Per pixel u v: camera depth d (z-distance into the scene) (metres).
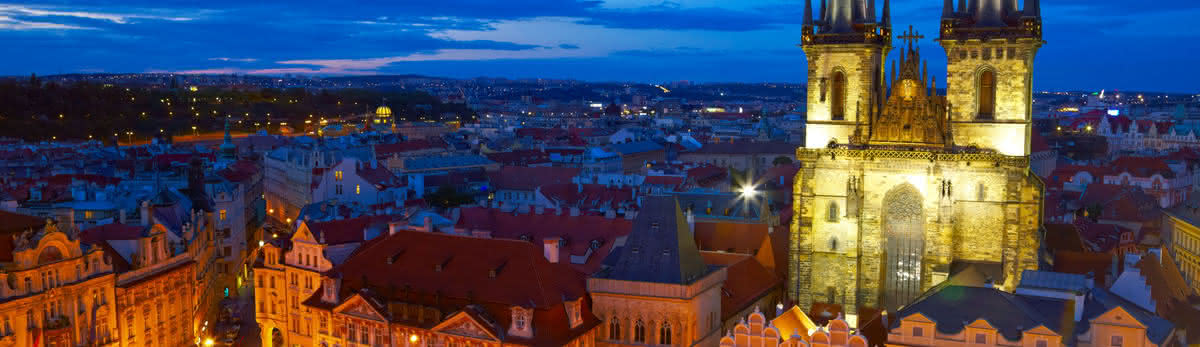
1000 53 136.00
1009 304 102.81
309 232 145.12
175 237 160.12
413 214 190.75
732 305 133.75
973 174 135.62
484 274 124.25
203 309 168.12
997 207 135.00
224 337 162.88
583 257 161.25
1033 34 134.00
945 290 107.94
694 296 119.38
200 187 195.88
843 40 143.62
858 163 140.12
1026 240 134.00
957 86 139.00
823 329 105.19
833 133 146.25
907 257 141.50
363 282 131.50
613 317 122.38
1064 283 110.31
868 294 142.62
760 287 144.00
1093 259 140.88
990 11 136.75
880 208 140.50
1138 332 96.19
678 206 124.31
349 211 186.12
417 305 124.81
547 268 123.56
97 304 130.88
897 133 140.12
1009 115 136.50
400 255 132.75
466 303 121.69
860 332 114.62
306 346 144.75
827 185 142.38
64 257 126.00
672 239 122.06
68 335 124.81
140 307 139.38
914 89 139.12
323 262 142.50
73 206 184.88
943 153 135.88
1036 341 98.06
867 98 142.88
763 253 156.75
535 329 117.25
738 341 108.62
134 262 140.12
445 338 121.38
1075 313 102.94
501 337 117.88
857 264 141.38
